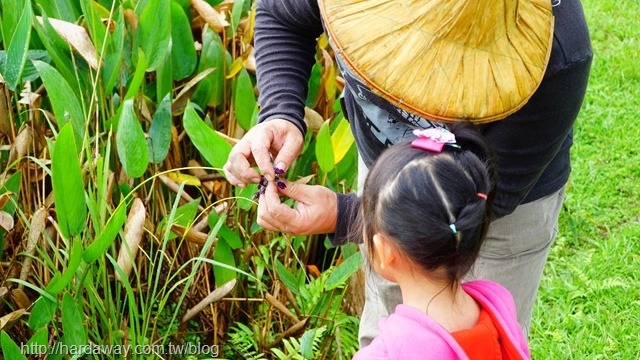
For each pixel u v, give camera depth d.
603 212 3.26
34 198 2.23
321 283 2.24
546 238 1.80
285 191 1.64
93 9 2.18
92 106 2.19
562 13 1.44
